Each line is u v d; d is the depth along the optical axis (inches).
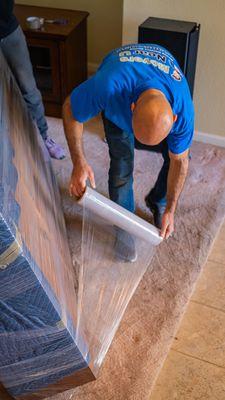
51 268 46.9
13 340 46.0
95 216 77.7
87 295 67.1
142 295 68.4
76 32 98.7
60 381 54.8
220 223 80.0
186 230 78.2
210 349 62.7
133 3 87.0
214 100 92.1
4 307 41.6
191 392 58.4
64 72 98.0
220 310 67.4
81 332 52.5
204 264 73.2
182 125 53.7
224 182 88.1
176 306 67.1
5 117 53.4
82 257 72.7
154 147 93.0
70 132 58.3
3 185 36.8
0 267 37.1
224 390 58.6
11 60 77.3
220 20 82.5
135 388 58.2
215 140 97.0
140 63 53.6
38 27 95.3
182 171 58.9
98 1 107.2
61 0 109.4
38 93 85.2
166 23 82.6
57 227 64.9
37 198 53.8
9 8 72.0
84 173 58.1
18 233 36.2
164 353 61.7
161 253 74.3
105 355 61.1
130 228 60.0
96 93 53.7
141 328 64.3
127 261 72.5
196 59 86.7
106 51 114.8
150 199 76.9
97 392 58.0
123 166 65.4
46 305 42.6
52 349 48.5
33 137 72.4
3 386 57.5
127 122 57.5
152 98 47.7
